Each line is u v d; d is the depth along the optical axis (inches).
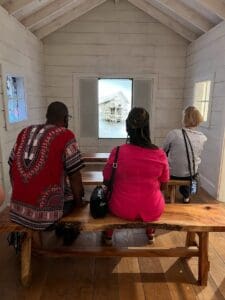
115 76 197.3
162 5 164.6
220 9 125.1
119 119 204.5
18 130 132.4
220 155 130.4
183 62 196.5
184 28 177.3
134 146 65.0
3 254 84.8
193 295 68.5
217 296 68.2
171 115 205.3
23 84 142.9
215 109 138.7
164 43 193.0
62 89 198.4
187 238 85.4
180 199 132.4
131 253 75.3
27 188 64.0
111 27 189.2
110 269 78.6
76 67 195.0
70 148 63.8
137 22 188.9
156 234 98.8
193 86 178.5
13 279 73.5
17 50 133.8
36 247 77.5
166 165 67.1
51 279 74.0
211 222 70.0
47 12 148.6
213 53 144.1
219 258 84.5
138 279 74.3
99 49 192.5
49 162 62.4
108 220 69.6
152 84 199.8
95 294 68.5
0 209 109.3
